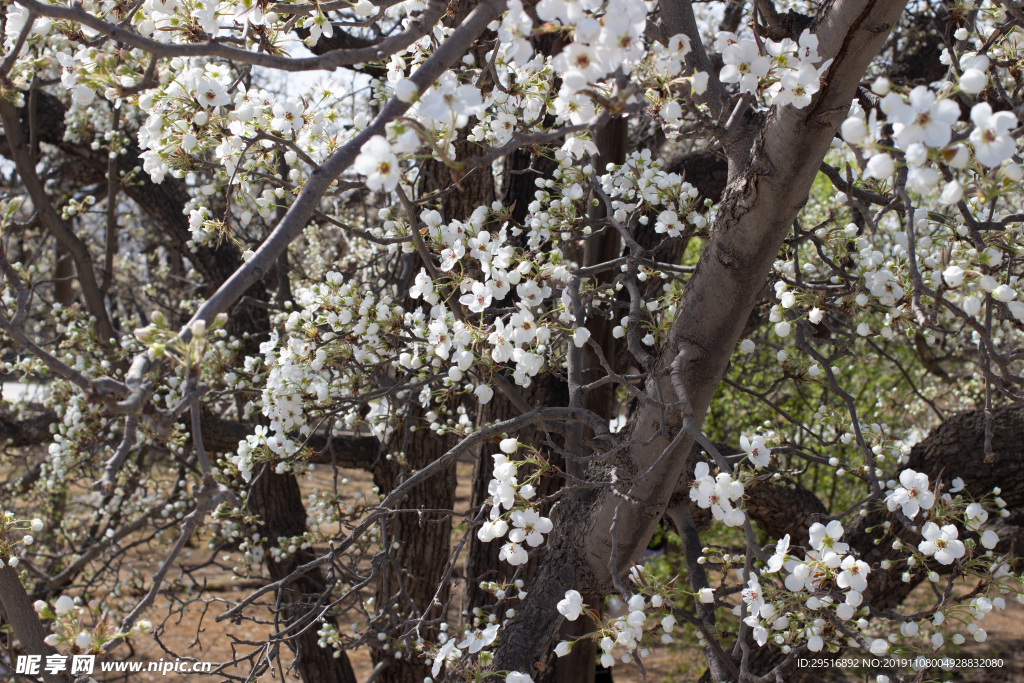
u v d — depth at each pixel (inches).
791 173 68.4
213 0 67.6
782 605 68.1
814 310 81.7
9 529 95.5
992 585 76.2
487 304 77.3
